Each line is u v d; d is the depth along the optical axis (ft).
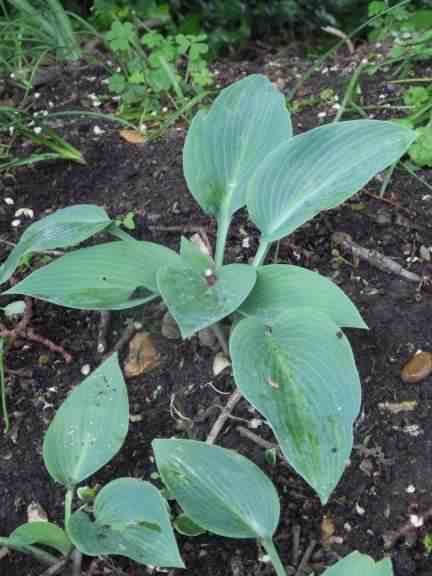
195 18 3.25
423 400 1.73
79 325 1.98
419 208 2.07
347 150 1.76
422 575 1.54
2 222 2.23
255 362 1.53
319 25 3.25
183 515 1.61
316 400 1.48
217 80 2.66
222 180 1.90
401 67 2.46
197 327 1.53
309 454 1.43
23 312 2.01
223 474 1.54
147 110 2.49
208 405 1.79
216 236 2.07
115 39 2.65
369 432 1.71
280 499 1.66
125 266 1.74
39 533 1.53
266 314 1.65
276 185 1.79
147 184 2.25
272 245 2.03
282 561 1.58
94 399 1.66
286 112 1.91
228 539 1.62
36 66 2.54
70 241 1.81
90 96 2.60
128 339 1.92
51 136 2.32
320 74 2.58
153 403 1.82
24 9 2.69
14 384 1.88
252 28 3.34
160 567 1.59
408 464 1.66
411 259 1.96
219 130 1.92
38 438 1.79
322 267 1.98
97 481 1.72
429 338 1.81
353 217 2.06
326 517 1.63
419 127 2.17
